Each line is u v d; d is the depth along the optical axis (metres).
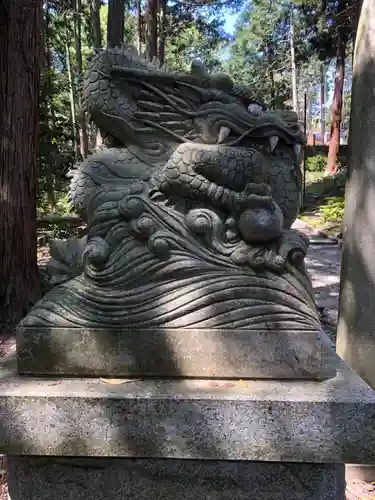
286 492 1.40
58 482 1.43
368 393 1.33
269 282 1.43
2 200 4.12
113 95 1.63
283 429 1.30
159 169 1.59
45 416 1.33
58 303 1.46
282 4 17.92
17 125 4.11
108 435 1.32
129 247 1.49
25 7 4.01
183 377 1.42
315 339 1.40
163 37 11.80
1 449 1.34
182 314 1.41
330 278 6.17
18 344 1.44
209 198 1.50
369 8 2.21
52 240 1.74
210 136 1.57
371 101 2.23
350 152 2.38
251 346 1.40
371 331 2.31
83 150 8.16
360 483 2.23
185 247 1.47
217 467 1.40
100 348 1.42
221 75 1.63
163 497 1.42
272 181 1.58
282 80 21.16
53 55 11.75
